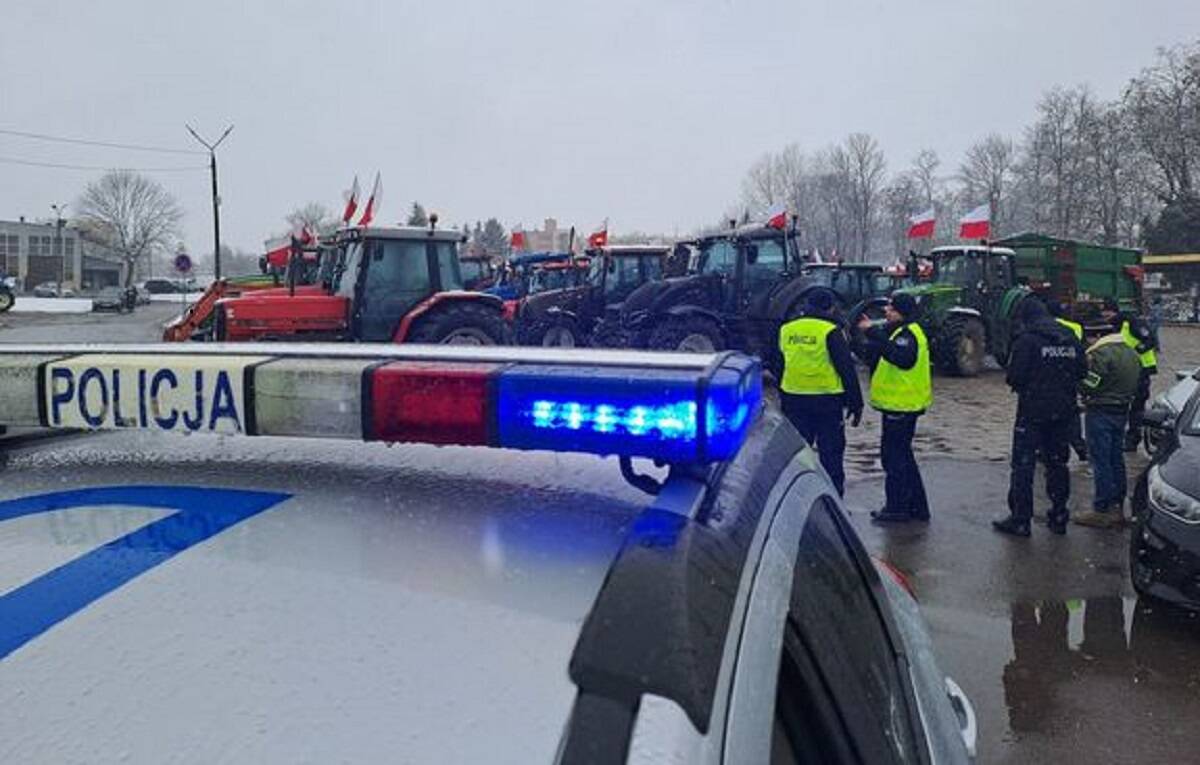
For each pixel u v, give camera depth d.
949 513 6.76
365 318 11.63
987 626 4.54
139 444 1.44
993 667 4.07
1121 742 3.40
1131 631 4.46
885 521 6.47
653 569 0.79
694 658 0.71
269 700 0.78
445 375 1.01
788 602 0.97
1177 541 4.33
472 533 1.04
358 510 1.10
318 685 0.79
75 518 1.11
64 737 0.75
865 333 6.59
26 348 1.34
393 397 1.03
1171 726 3.52
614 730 0.67
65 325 30.50
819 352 6.35
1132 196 55.12
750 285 14.21
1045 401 5.97
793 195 78.38
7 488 1.23
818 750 0.94
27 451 1.42
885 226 76.44
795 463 1.42
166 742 0.74
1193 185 52.06
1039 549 5.82
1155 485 4.58
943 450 9.39
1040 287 7.46
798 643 0.98
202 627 0.87
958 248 17.11
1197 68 51.38
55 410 1.21
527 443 0.99
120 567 0.97
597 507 1.11
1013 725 3.53
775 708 0.83
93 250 89.88
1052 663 4.10
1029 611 4.74
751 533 0.98
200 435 1.49
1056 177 58.94
